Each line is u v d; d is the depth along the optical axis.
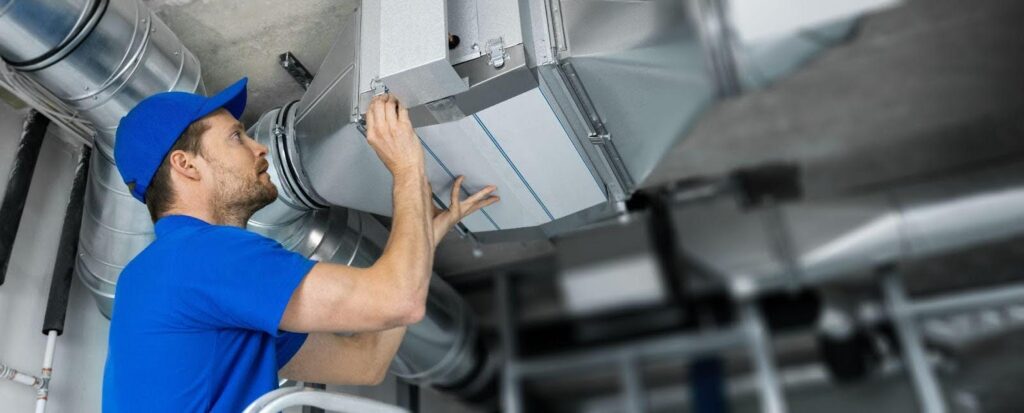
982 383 6.54
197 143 1.03
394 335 1.24
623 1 1.19
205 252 0.84
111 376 0.89
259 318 0.80
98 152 1.49
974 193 3.50
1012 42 2.85
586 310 5.98
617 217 1.81
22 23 1.17
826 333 6.56
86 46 1.26
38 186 1.79
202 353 0.82
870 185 3.90
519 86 1.14
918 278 5.49
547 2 1.17
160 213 1.01
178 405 0.80
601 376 8.17
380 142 1.06
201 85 1.53
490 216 1.58
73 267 1.69
